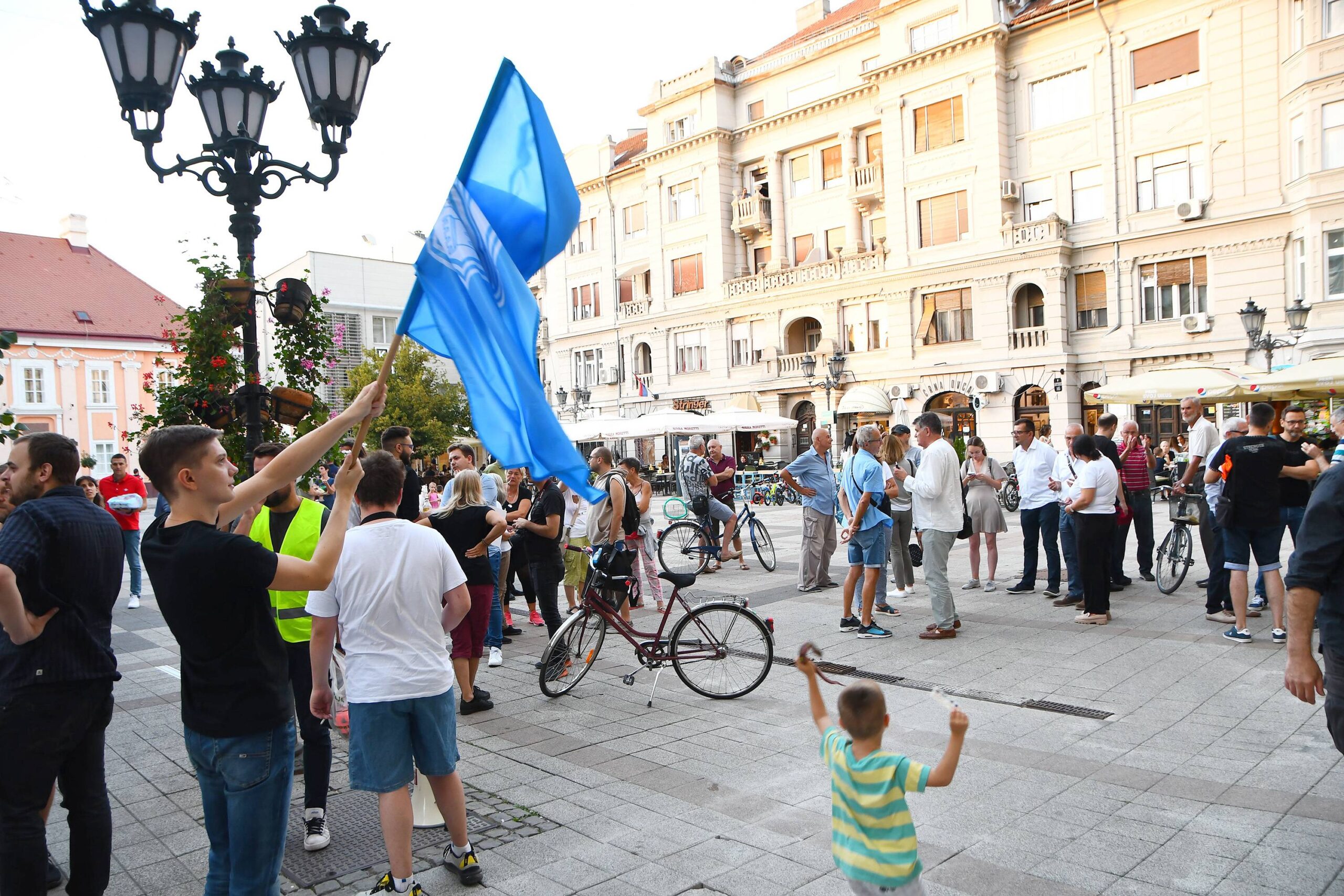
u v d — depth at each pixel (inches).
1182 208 962.7
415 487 281.3
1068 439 388.2
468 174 140.9
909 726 217.2
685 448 1322.6
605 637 330.0
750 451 1407.5
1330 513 123.8
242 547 108.9
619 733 223.3
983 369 1116.5
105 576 134.3
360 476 123.8
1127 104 1010.7
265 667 114.1
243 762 112.0
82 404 1481.3
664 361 1513.3
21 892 122.8
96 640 131.9
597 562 263.0
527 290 135.6
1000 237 1092.5
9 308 1466.5
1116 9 1007.0
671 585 452.4
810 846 154.9
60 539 127.9
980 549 561.6
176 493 113.2
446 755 143.4
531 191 142.1
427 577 142.4
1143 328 1012.5
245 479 257.4
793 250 1364.4
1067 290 1063.0
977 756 194.7
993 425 1114.7
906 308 1192.8
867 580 318.3
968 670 266.7
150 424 244.7
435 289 131.6
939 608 308.7
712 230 1423.5
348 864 155.0
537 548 293.3
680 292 1491.1
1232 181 941.2
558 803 177.9
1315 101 852.0
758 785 184.7
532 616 379.9
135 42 222.4
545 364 1756.9
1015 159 1102.4
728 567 518.9
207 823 119.5
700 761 200.7
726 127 1406.3
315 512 182.9
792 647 307.1
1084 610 324.5
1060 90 1066.1
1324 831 151.5
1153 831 154.6
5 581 118.9
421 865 152.4
